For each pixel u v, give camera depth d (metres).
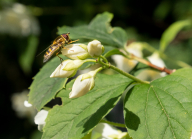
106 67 0.18
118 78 0.19
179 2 0.45
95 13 0.39
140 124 0.17
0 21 0.35
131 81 0.19
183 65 0.29
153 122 0.17
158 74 0.29
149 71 0.29
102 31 0.24
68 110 0.19
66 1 0.39
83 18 0.37
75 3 0.38
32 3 0.39
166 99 0.17
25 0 0.39
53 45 0.18
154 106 0.17
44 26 0.39
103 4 0.40
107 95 0.19
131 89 0.18
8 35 0.39
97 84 0.19
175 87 0.18
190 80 0.18
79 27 0.24
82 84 0.17
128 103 0.18
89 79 0.17
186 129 0.17
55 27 0.39
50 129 0.18
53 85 0.20
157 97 0.18
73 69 0.18
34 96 0.20
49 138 0.18
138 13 0.47
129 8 0.46
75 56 0.18
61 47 0.18
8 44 0.42
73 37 0.23
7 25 0.36
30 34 0.37
